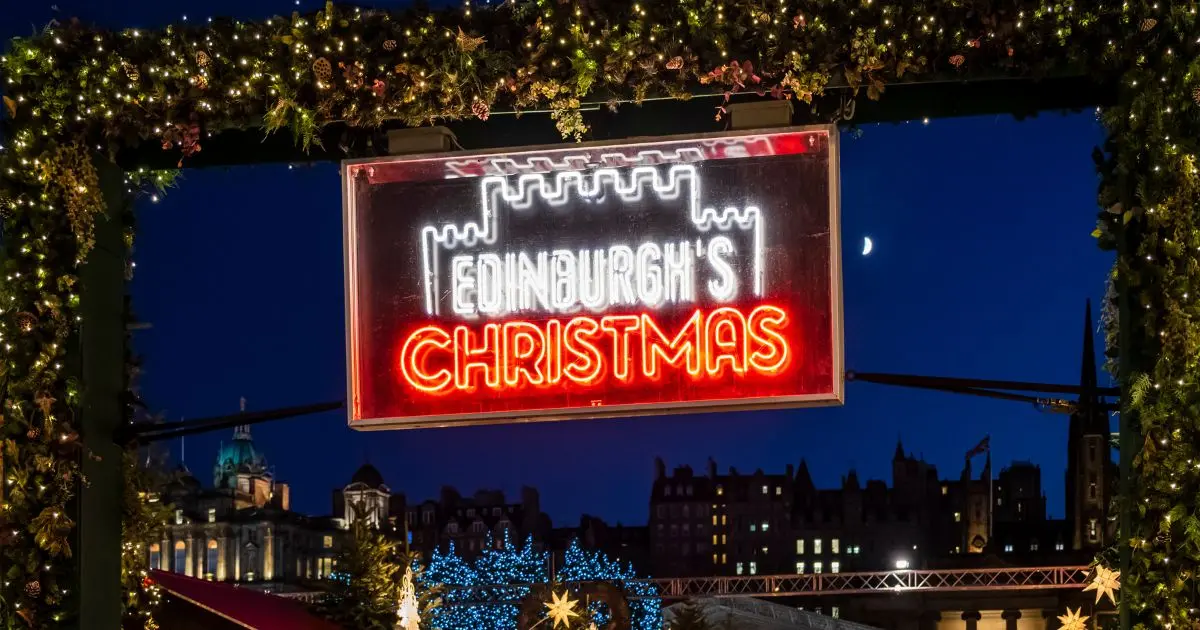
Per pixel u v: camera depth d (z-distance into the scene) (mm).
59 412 6496
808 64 6230
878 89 6211
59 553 6438
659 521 123812
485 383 6605
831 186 6449
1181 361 5844
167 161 7164
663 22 6266
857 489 123500
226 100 6590
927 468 125375
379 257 6730
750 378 6418
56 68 6617
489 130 7309
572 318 6574
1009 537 121625
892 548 121438
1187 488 5809
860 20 6172
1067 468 117438
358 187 6770
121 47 6645
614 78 6305
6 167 6555
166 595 10555
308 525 110125
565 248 6613
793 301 6438
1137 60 6039
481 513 119938
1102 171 6398
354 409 6664
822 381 6371
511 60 6355
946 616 88250
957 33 6109
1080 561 97438
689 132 7086
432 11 6465
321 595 12023
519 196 6668
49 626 6418
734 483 124375
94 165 6742
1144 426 5926
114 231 6961
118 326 6969
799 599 87688
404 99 6430
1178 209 5883
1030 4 6059
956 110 6789
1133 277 6059
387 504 117875
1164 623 5859
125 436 6844
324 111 6523
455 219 6703
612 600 10219
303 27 6469
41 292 6516
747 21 6234
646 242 6559
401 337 6680
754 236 6484
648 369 6492
